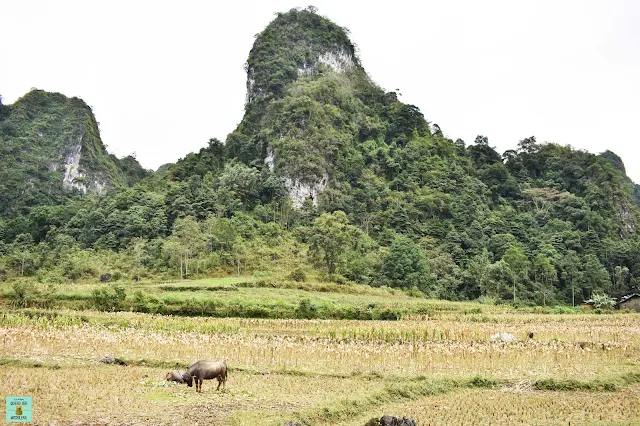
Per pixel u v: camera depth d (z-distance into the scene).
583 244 126.56
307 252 101.00
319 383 29.31
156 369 30.91
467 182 145.38
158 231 109.81
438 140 162.62
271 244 106.31
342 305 65.81
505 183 152.62
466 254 114.62
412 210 127.88
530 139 175.75
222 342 38.25
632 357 39.19
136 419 20.08
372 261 100.44
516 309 78.38
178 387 25.89
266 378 30.11
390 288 92.25
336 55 173.50
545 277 105.31
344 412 23.73
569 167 161.25
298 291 78.12
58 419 19.38
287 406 23.67
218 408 22.47
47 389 23.30
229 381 28.55
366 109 162.50
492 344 41.31
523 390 30.33
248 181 124.50
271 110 146.00
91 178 163.38
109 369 29.86
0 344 34.75
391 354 37.19
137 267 94.75
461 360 36.56
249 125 151.00
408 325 53.50
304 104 138.50
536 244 121.56
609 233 139.38
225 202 120.19
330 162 134.25
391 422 20.98
